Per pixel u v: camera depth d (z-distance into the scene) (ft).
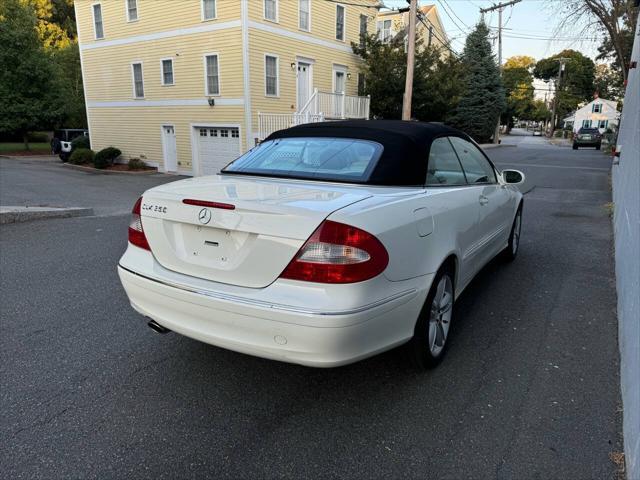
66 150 77.56
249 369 10.53
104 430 8.40
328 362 7.79
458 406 9.14
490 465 7.55
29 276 16.74
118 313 13.48
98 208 33.32
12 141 121.08
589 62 257.14
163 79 63.21
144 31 63.57
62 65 111.65
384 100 72.08
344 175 10.22
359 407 9.12
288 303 7.68
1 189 43.32
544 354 11.16
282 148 11.87
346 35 70.08
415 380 10.05
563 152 100.89
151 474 7.37
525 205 32.53
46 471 7.40
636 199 12.57
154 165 68.08
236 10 53.52
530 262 18.47
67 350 11.28
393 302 8.38
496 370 10.45
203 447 7.99
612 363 10.75
